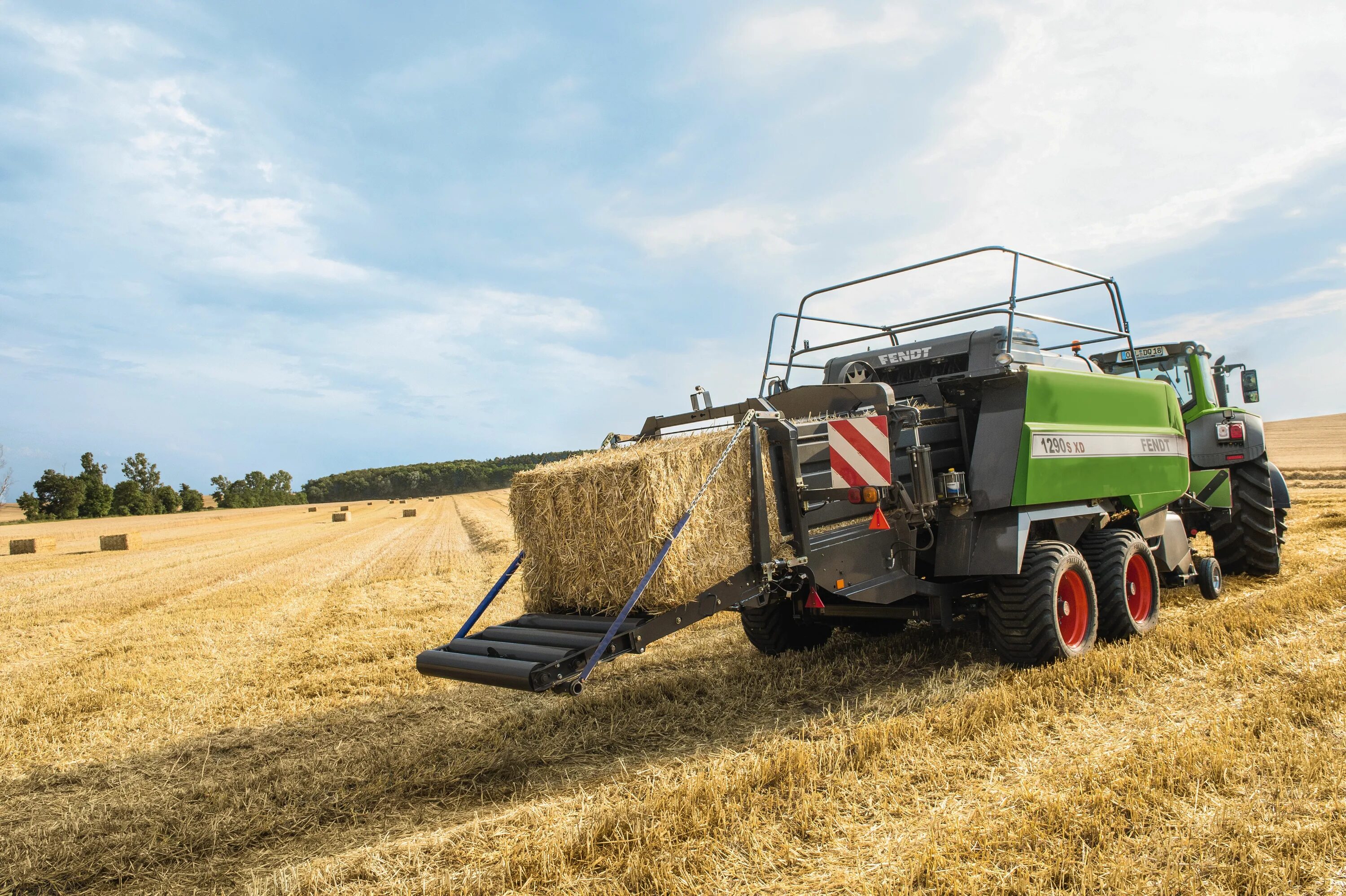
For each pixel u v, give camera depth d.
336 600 11.41
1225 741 3.54
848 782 3.40
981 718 4.05
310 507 91.88
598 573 4.17
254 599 12.02
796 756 3.63
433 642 7.81
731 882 2.72
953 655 5.80
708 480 4.14
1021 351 5.80
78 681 6.83
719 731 4.41
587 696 5.28
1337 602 6.28
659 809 3.24
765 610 6.07
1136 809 2.95
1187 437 7.84
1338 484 21.98
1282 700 4.06
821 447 4.82
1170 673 4.76
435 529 32.31
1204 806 3.02
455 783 3.89
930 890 2.56
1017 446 5.14
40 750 4.96
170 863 3.28
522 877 2.85
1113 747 3.68
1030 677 4.81
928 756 3.67
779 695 5.02
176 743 5.00
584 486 4.19
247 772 4.33
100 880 3.18
